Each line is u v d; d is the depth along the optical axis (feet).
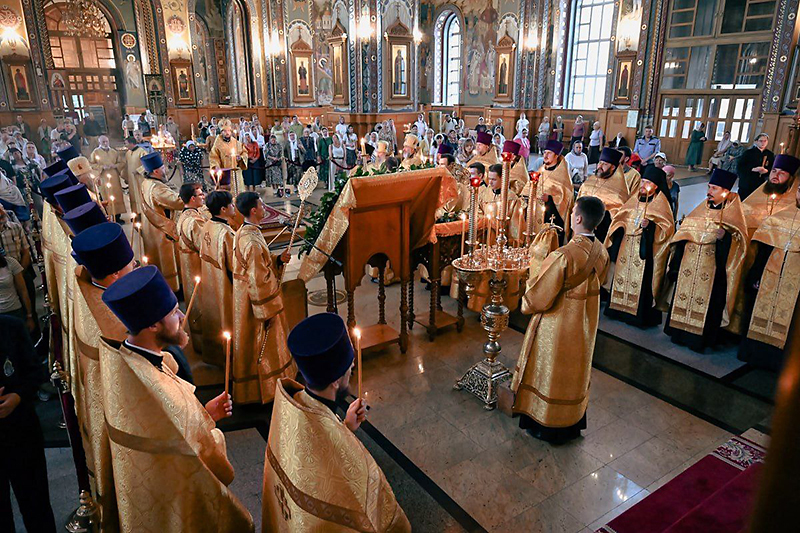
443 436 11.94
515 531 9.34
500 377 13.15
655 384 14.11
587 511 9.77
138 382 5.93
